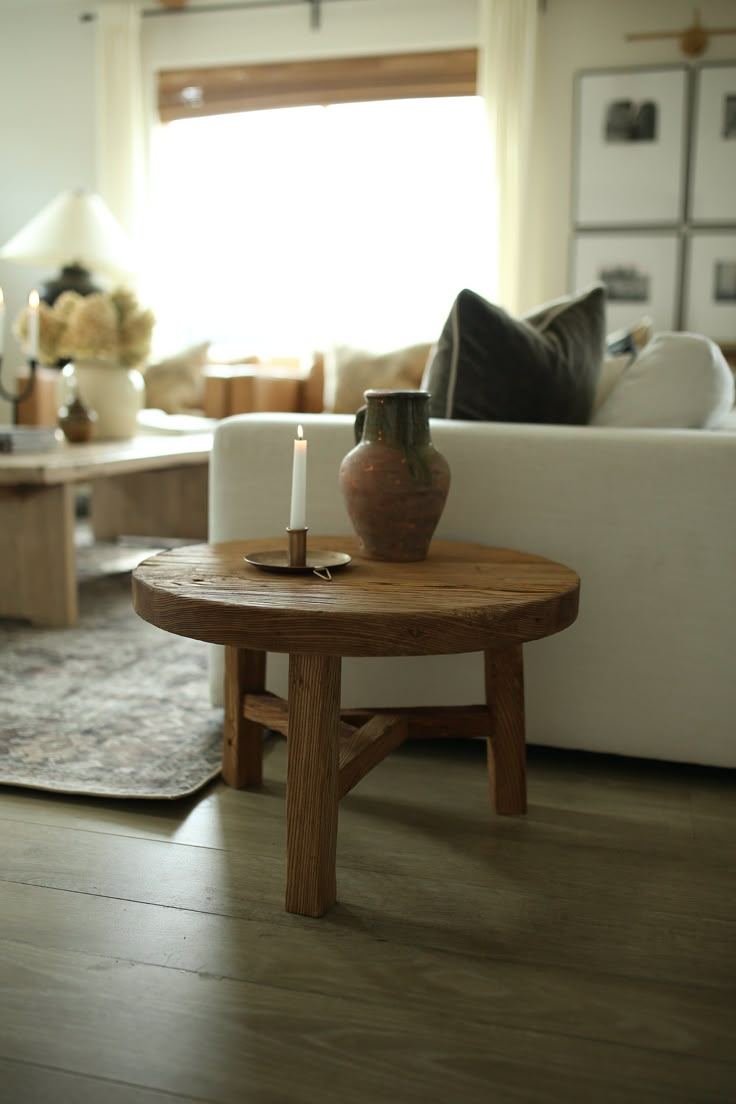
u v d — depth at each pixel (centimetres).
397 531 141
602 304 197
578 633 167
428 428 142
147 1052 95
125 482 387
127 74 539
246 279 557
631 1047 96
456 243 526
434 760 173
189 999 103
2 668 224
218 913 120
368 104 527
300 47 525
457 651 113
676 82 472
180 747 173
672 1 469
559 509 164
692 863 135
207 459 338
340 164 536
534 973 109
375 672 177
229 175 552
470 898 125
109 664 229
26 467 243
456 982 107
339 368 399
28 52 566
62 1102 88
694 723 164
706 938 116
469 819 149
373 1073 92
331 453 173
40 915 119
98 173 560
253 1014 101
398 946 114
